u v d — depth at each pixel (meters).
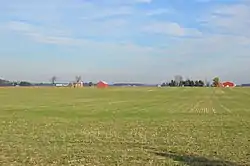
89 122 38.41
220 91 158.75
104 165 16.78
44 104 69.00
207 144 23.38
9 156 18.56
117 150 20.69
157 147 22.09
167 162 17.52
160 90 170.00
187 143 23.81
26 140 24.47
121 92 143.50
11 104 68.38
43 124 35.84
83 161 17.53
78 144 22.92
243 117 45.78
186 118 44.06
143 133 29.17
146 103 75.88
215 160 18.14
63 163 17.09
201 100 90.00
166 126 34.81
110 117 44.66
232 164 17.30
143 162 17.48
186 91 158.62
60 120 40.31
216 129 32.38
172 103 76.81
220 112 54.06
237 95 119.38
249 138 26.25
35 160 17.66
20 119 41.03
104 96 109.12
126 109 58.28
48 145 22.34
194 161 17.86
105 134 28.30
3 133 28.27
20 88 187.00
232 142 24.23
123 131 30.47
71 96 106.50
